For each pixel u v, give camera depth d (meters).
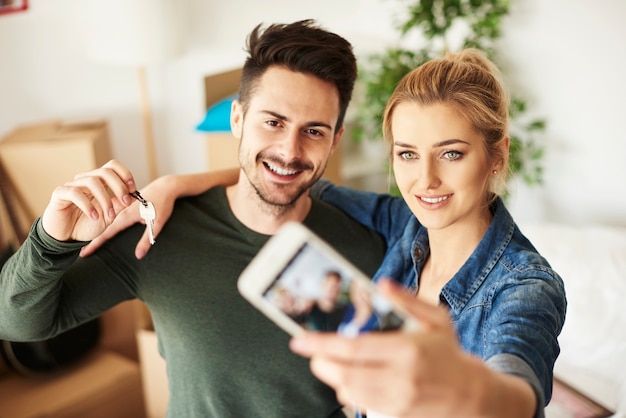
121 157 2.75
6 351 2.26
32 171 2.27
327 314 0.64
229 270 1.19
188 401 1.21
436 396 0.52
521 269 0.92
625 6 2.21
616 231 2.12
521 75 2.52
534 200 2.63
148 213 1.04
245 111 1.16
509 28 2.49
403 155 0.95
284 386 1.18
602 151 2.40
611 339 1.87
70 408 2.19
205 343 1.17
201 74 2.76
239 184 1.21
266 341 1.17
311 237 0.65
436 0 2.41
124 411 2.34
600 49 2.30
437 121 0.90
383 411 0.52
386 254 1.21
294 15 2.83
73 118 2.63
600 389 1.81
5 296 1.04
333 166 2.55
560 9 2.36
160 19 2.32
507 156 0.98
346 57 1.14
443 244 1.02
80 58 2.57
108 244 1.20
